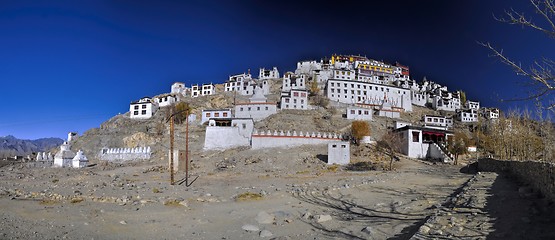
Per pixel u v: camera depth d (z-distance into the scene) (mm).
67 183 31984
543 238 9484
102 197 21578
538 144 40188
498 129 49719
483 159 38094
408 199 21312
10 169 58500
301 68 177875
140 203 20234
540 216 11672
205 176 40375
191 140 81375
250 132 72438
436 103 148500
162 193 24641
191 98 141000
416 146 63531
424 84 176625
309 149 62906
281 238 13539
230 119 73938
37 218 15758
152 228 14977
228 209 19359
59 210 17672
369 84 134125
